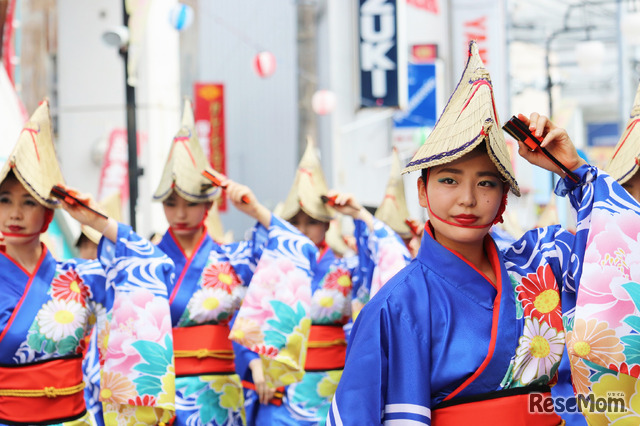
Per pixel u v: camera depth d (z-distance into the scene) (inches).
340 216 368.2
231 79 969.5
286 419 253.0
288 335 224.8
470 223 122.7
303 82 943.7
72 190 191.2
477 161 121.9
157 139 783.7
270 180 958.4
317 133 938.1
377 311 122.5
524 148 129.8
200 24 962.7
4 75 436.1
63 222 461.1
